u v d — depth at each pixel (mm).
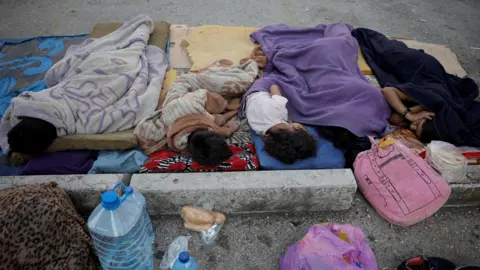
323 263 1717
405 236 2141
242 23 4062
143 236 1894
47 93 2371
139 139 2352
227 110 2719
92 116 2369
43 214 1690
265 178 2104
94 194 2035
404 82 2963
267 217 2197
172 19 4066
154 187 2031
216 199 2098
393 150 2188
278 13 4270
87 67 2713
